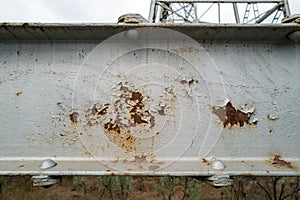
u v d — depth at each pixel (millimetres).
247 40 1247
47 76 1247
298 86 1228
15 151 1207
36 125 1225
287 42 1251
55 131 1223
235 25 1118
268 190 6992
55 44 1263
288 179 7434
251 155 1197
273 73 1235
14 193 7996
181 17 3355
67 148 1212
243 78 1238
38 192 8188
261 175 1081
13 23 1133
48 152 1210
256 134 1212
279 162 1169
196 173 1075
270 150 1198
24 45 1263
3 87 1242
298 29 1139
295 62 1239
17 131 1221
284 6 2145
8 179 8266
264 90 1231
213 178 1067
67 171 1087
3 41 1262
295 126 1210
